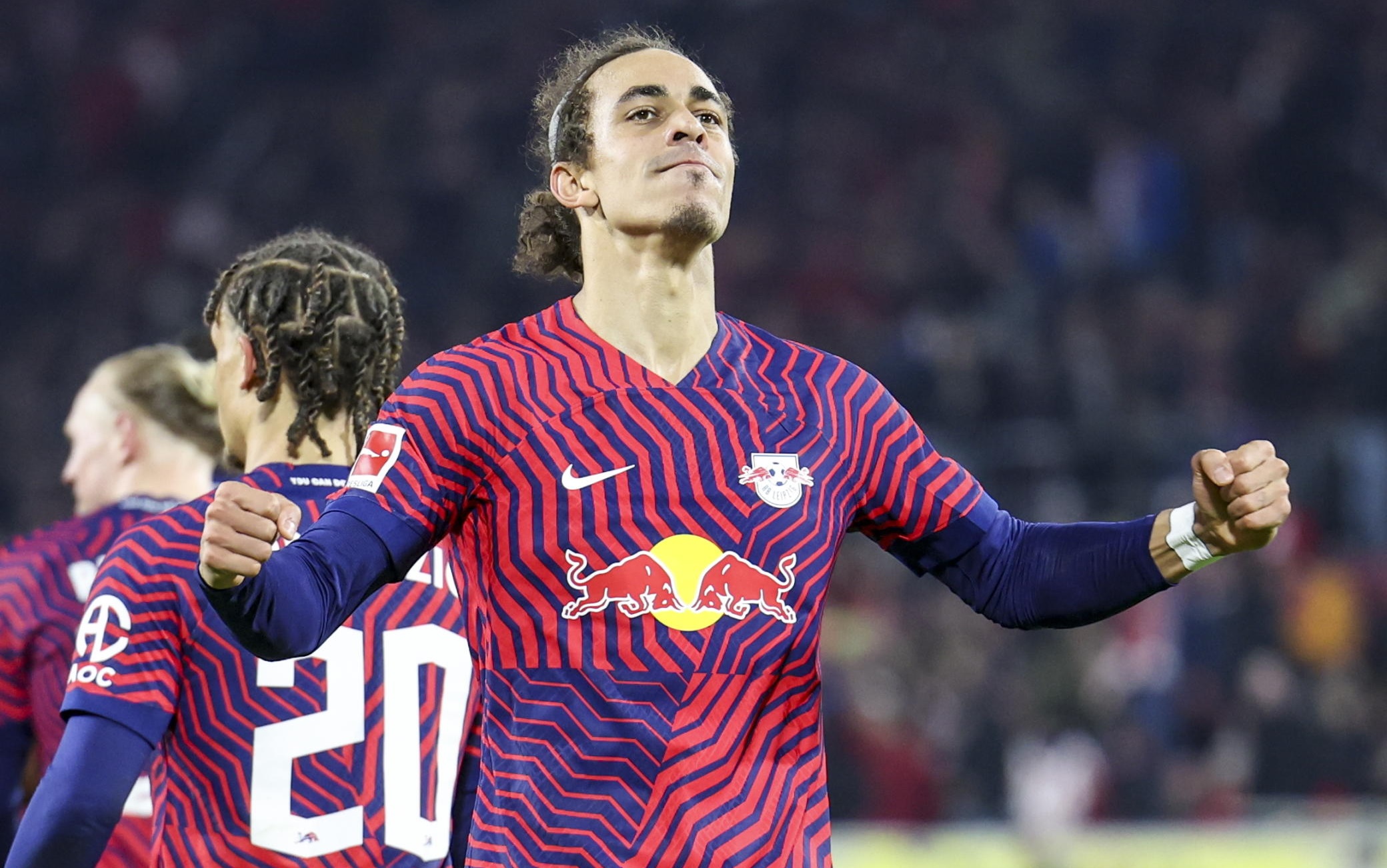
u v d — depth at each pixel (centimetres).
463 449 816
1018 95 5888
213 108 6022
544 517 800
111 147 5953
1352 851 2762
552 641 790
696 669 786
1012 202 5656
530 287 5472
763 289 5516
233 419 1039
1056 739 3506
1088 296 5225
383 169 5850
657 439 813
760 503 811
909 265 5438
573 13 6175
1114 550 847
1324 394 4722
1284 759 3484
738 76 5988
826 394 857
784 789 798
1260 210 5519
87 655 937
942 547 881
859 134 5866
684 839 770
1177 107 5794
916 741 3459
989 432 4450
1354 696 3588
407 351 5347
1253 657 3744
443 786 984
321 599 766
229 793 938
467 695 1006
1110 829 2822
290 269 1020
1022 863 2808
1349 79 5584
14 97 6069
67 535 1212
